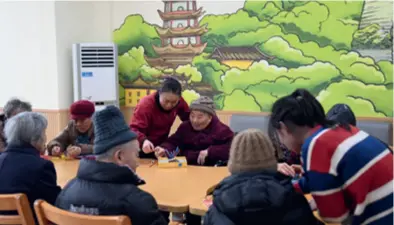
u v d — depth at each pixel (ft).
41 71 16.03
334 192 4.34
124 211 4.99
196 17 15.72
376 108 13.48
